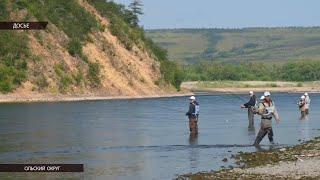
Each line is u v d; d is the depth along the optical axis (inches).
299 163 1473.9
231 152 1775.3
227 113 3846.0
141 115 3582.7
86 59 6304.1
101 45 6742.1
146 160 1619.1
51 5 6574.8
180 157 1676.9
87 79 6141.7
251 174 1330.0
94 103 5093.5
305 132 2420.0
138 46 7485.2
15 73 5516.7
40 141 2098.9
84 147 1924.2
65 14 6653.5
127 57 7022.6
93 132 2449.6
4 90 5310.0
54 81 5753.0
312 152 1681.8
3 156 1701.5
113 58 6756.9
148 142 2064.5
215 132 2440.9
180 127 2706.7
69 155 1728.6
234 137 2222.0
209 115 3627.0
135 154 1749.5
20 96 5324.8
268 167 1427.2
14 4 6166.3
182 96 7229.3
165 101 5689.0
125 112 3865.7
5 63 5556.1
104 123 2942.9
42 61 5831.7
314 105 5167.3
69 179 1318.9
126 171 1430.9
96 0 7480.3
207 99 6476.4
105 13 7401.6
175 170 1440.7
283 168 1400.1
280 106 4940.9
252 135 2299.5
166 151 1814.7
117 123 2945.4
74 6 6845.5
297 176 1282.0
